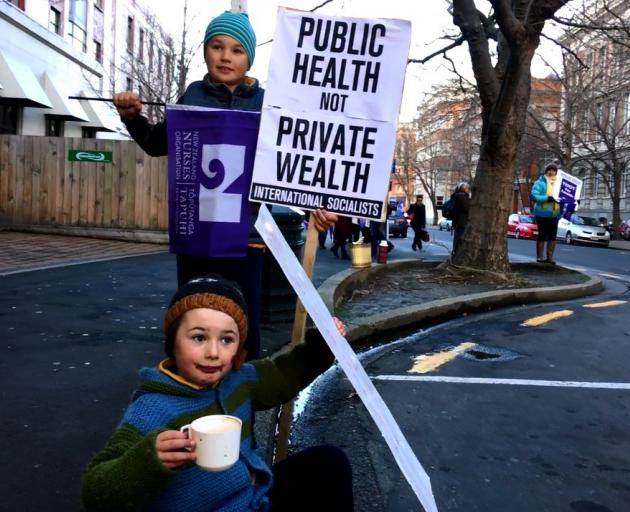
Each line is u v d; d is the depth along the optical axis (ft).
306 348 7.23
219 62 9.42
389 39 8.75
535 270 37.93
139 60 89.81
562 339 20.72
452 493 9.92
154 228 43.65
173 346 6.05
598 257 60.49
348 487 6.44
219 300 5.99
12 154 44.16
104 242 42.11
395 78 8.74
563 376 16.47
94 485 4.84
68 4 75.77
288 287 19.77
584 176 134.82
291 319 19.90
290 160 8.94
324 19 8.89
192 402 5.99
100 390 12.99
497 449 11.70
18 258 31.96
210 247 9.04
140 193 43.57
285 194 8.96
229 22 9.39
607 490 10.18
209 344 5.94
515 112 31.60
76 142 43.73
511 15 26.37
